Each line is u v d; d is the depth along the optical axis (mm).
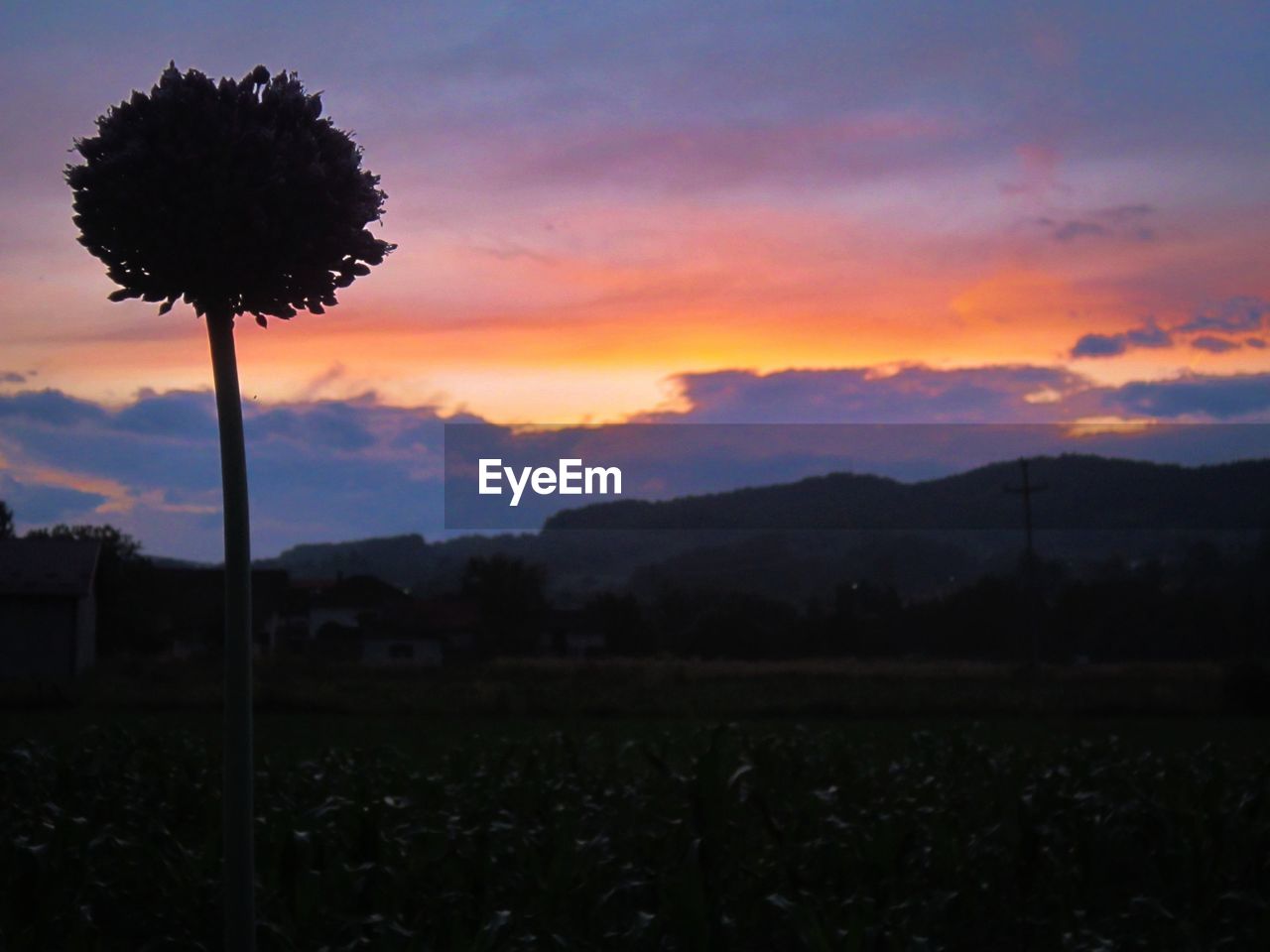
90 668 36375
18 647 38750
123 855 7273
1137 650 52875
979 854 7773
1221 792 8461
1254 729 24969
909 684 34969
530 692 29688
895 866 7355
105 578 54250
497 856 7422
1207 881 7410
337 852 7145
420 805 8898
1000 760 11961
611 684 34906
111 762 10539
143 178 3988
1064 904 7344
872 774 10945
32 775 9570
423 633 57688
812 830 8234
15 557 40625
